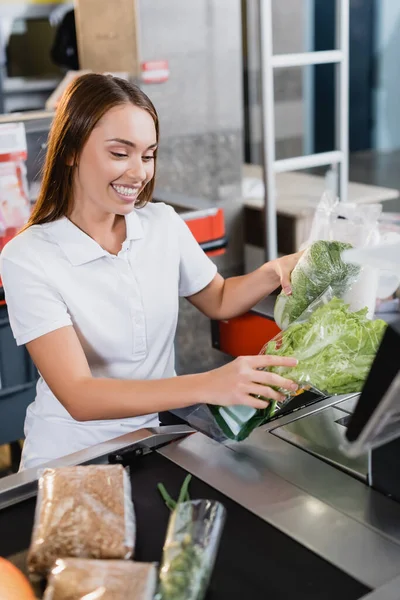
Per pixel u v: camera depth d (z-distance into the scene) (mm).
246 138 5363
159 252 1647
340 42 3529
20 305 1474
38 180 2838
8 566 970
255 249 3973
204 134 3707
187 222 3021
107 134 1369
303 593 906
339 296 1411
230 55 3680
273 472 1166
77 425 1581
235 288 1764
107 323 1553
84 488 1026
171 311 1673
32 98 4387
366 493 1104
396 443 1059
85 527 964
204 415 1390
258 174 4543
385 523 1028
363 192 4082
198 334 3670
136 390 1284
